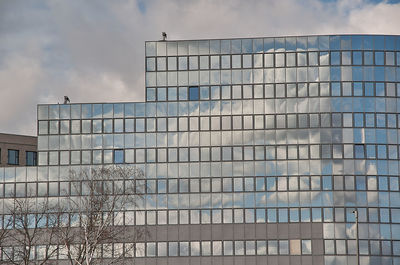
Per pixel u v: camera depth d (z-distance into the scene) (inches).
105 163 3873.0
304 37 3875.5
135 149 3870.6
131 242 3563.0
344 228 3708.2
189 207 3786.9
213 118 3853.3
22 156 4923.7
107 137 3897.6
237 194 3777.1
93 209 3388.3
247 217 3754.9
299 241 3715.6
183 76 3907.5
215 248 3745.1
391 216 3720.5
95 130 3912.4
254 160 3794.3
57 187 3880.4
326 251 3695.9
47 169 3905.0
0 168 3917.3
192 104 3880.4
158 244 3764.8
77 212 3533.5
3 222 3555.6
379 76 3833.7
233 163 3801.7
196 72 3902.6
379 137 3782.0
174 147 3848.4
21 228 3774.6
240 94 3860.7
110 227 3422.7
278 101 3831.2
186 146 3841.0
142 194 3794.3
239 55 3892.7
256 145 3806.6
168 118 3880.4
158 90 3909.9
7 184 3907.5
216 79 3885.3
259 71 3868.1
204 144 3833.7
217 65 3897.6
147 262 3745.1
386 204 3730.3
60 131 3932.1
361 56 3846.0
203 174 3806.6
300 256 3700.8
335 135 3784.5
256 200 3762.3
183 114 3873.0
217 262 3732.8
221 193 3784.5
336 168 3757.4
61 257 3772.1
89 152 3892.7
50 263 3545.8
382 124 3796.8
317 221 3720.5
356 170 3757.4
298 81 3838.6
